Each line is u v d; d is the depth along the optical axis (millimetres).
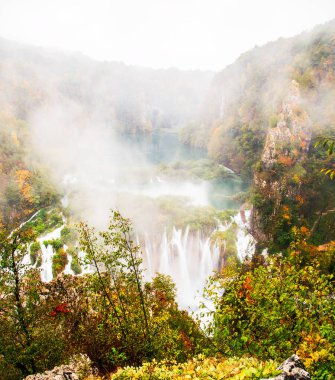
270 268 10203
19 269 15000
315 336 8047
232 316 9867
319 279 9281
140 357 12594
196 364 7605
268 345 9164
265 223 61844
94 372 12648
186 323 17891
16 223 15984
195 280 54156
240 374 5789
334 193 65625
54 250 55469
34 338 14195
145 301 14148
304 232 58188
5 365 13953
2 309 14391
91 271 50000
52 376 11812
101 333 13516
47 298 17172
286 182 65438
